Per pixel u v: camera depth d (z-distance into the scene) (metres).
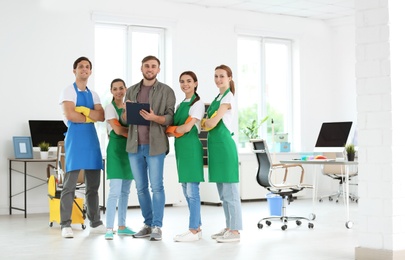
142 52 10.57
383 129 5.03
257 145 7.23
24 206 9.20
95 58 10.09
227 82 6.14
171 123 6.27
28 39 9.35
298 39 12.00
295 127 12.01
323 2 10.76
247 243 6.07
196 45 10.78
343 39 12.04
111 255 5.39
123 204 6.73
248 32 11.36
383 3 5.05
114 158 6.46
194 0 10.50
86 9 9.78
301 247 5.82
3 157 9.16
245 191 10.88
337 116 12.08
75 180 6.64
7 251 5.68
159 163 6.26
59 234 6.84
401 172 5.03
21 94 9.29
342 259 5.18
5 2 9.20
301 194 11.71
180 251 5.59
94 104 6.64
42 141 9.20
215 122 5.97
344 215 8.68
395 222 4.98
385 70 5.03
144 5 10.28
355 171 11.21
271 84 12.01
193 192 6.24
